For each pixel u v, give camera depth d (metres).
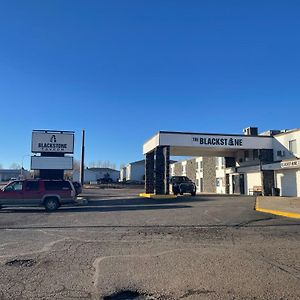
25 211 22.25
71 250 9.24
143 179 103.25
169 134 36.00
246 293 5.89
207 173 56.66
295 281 6.50
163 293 5.95
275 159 37.72
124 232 12.27
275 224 14.01
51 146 34.09
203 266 7.57
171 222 14.82
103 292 6.01
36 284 6.41
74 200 23.30
